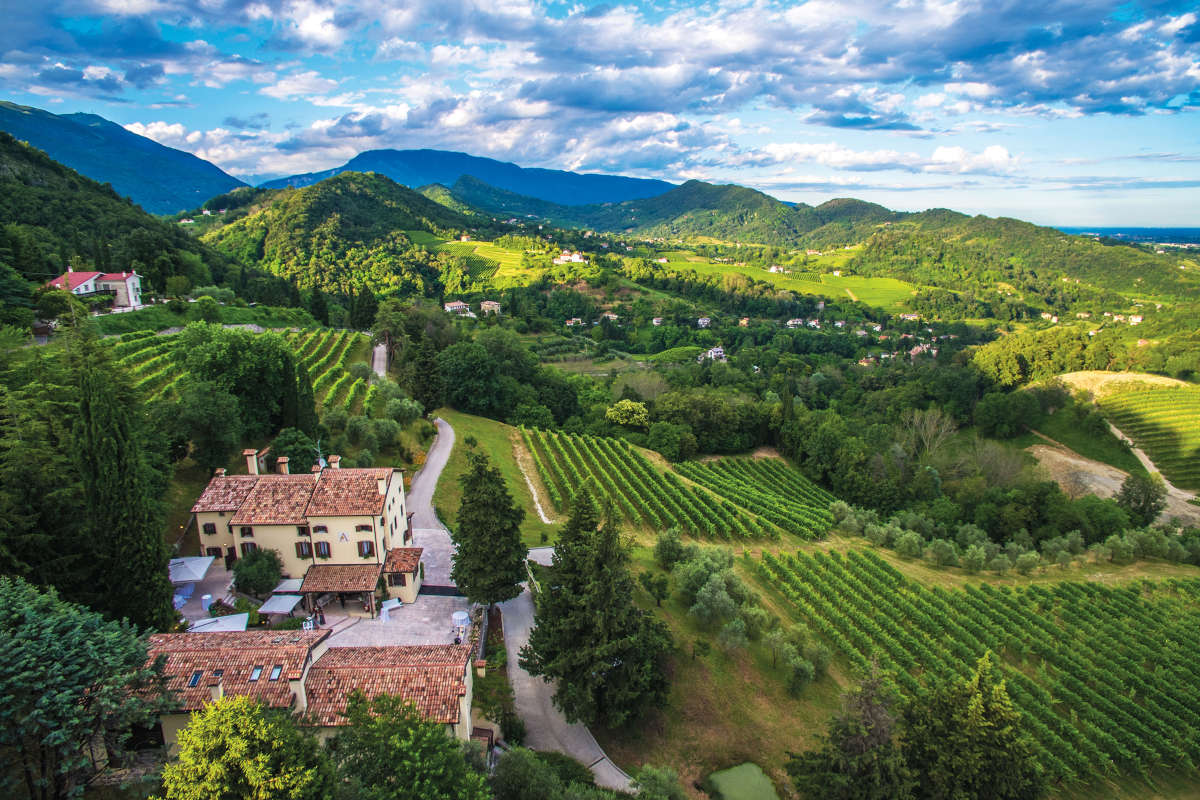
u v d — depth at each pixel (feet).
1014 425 442.91
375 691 112.78
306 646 115.24
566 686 136.87
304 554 168.45
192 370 236.22
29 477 133.49
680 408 415.44
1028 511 318.86
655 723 150.51
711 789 138.62
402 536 194.08
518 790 104.32
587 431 404.16
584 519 156.66
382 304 476.54
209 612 154.51
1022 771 115.24
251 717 76.95
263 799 71.82
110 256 424.87
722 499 323.16
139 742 103.19
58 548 134.10
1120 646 208.23
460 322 628.28
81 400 129.08
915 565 268.41
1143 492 330.95
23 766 83.87
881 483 358.02
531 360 471.62
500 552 161.89
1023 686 186.09
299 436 220.23
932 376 524.52
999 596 235.81
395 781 84.23
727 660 174.81
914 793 115.44
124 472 131.54
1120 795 157.69
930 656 191.93
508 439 346.74
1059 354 521.24
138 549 132.87
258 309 457.27
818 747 153.28
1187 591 251.39
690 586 194.80
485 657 156.76
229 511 168.66
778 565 240.53
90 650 86.89
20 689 80.23
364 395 322.96
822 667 177.17
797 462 422.00
